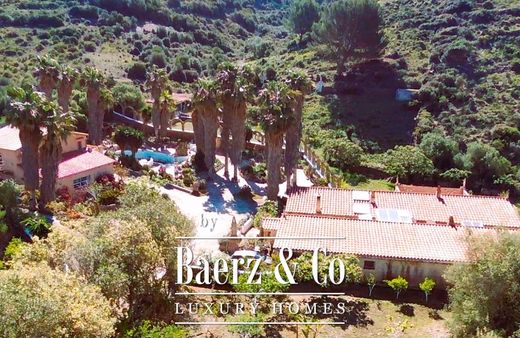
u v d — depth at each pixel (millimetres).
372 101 89500
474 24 102625
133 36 124000
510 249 26016
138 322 25812
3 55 100812
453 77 88750
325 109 88250
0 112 70562
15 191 40688
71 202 46062
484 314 25938
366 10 93500
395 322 31438
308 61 107500
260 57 125688
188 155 65250
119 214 29453
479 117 80375
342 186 59812
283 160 58969
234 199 52844
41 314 18125
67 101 61375
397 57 100250
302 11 125062
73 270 24188
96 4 135500
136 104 79812
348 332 30250
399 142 80125
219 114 58625
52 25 119375
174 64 113188
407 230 38656
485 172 69812
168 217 30219
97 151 57625
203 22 148000
